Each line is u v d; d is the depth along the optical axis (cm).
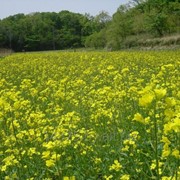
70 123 555
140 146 481
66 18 8519
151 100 234
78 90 912
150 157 442
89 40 5741
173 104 245
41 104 834
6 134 549
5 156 495
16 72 1731
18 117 589
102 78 1198
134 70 1442
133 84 932
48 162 331
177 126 228
